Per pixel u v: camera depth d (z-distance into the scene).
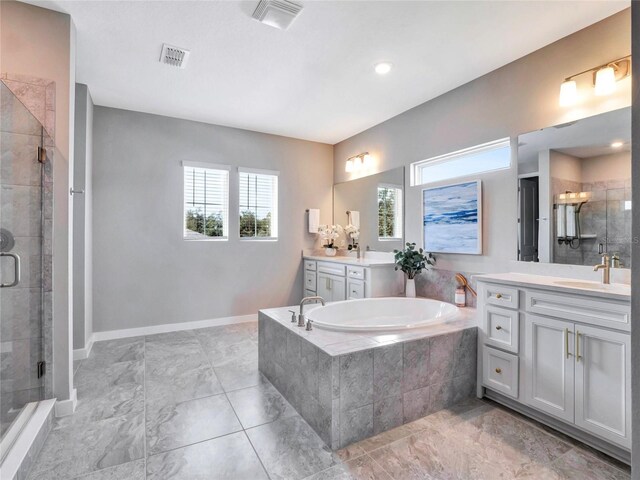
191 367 2.97
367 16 2.21
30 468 1.67
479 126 3.03
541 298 2.04
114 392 2.49
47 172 2.11
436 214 3.46
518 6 2.11
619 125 2.16
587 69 2.31
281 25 2.31
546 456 1.78
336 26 2.32
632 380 0.71
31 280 2.01
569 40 2.41
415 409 2.16
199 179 4.30
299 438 1.95
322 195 5.12
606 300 1.74
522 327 2.14
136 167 3.89
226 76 3.04
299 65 2.85
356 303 3.21
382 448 1.86
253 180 4.63
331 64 2.83
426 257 3.55
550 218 2.50
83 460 1.74
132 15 2.21
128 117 3.85
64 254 2.18
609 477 1.62
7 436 1.70
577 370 1.86
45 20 2.14
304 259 4.93
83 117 3.18
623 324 1.68
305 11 2.17
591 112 2.30
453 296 3.30
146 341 3.68
